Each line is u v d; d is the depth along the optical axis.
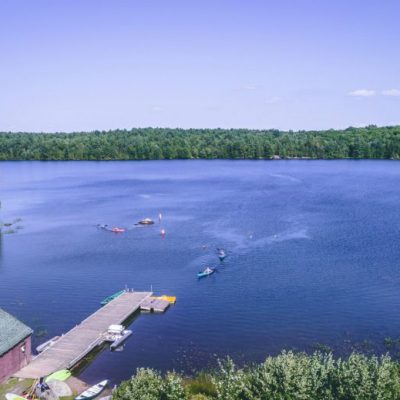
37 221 139.12
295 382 35.31
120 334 62.72
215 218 134.25
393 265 87.38
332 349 57.88
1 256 102.81
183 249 103.00
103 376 53.81
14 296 79.12
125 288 80.81
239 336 62.19
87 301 76.38
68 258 99.69
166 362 56.34
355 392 34.03
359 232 112.44
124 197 180.88
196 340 61.56
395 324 64.31
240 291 77.25
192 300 74.50
